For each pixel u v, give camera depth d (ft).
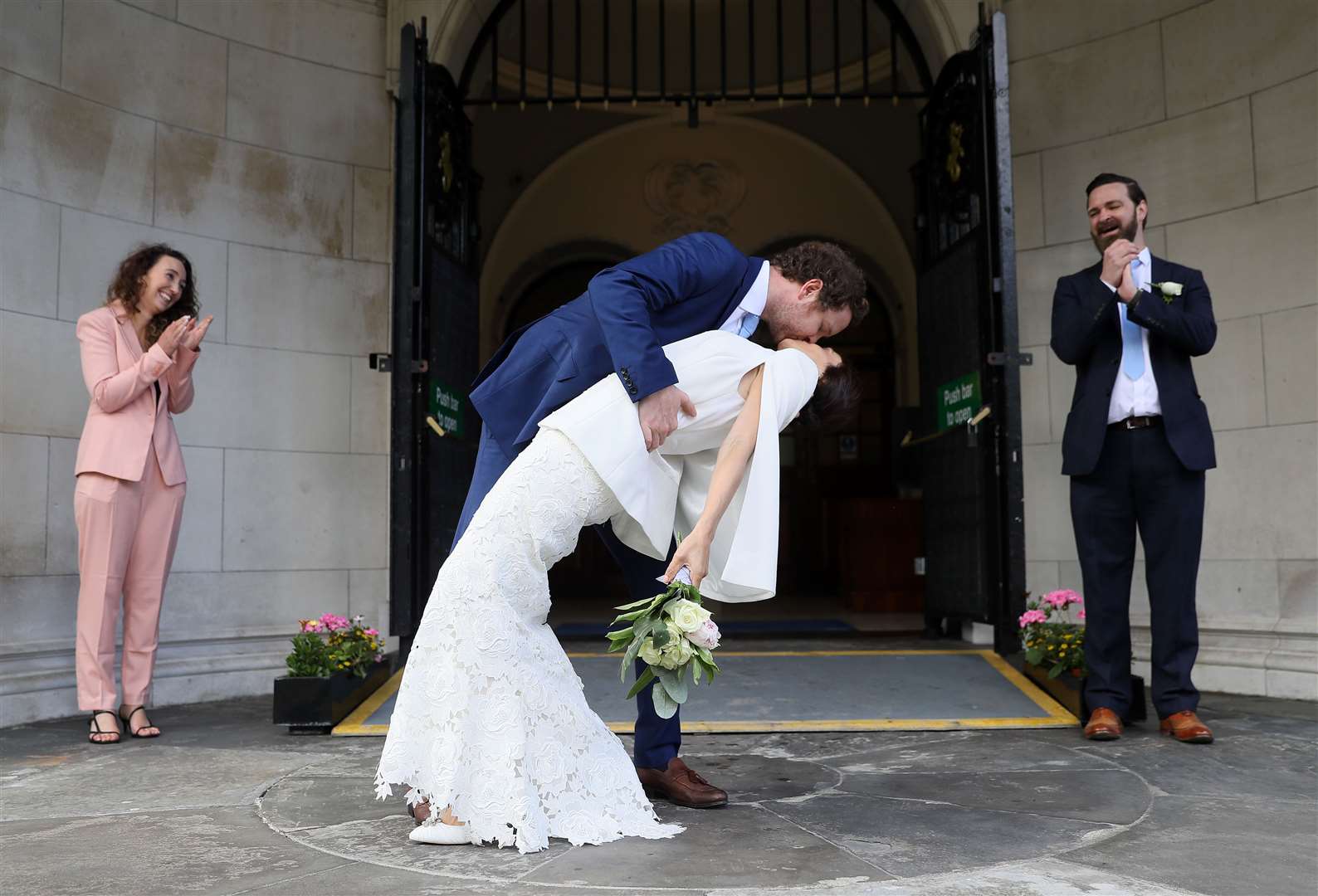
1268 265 15.43
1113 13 17.29
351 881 6.13
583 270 35.63
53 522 14.26
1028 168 17.95
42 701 13.33
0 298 13.87
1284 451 15.10
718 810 7.93
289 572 16.53
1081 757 10.03
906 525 26.84
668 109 32.83
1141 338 11.20
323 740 11.52
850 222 34.63
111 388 11.84
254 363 16.49
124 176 15.38
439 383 16.06
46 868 6.49
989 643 17.38
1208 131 16.20
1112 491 11.25
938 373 18.38
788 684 13.25
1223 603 15.56
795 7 28.50
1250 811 7.92
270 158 16.90
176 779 9.41
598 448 6.87
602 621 25.22
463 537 7.04
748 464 7.04
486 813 6.73
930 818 7.68
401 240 14.88
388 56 18.02
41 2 14.56
